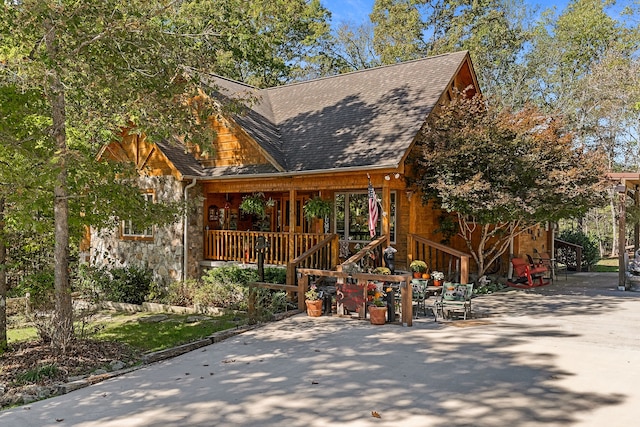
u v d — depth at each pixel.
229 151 15.09
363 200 14.77
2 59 7.50
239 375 6.68
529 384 5.75
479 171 11.91
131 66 8.48
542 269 14.85
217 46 11.42
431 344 7.79
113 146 16.27
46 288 10.39
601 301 11.70
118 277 14.28
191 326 10.55
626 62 25.02
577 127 26.16
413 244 13.07
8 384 6.87
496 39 31.25
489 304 11.40
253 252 14.46
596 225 29.03
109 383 6.84
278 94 19.12
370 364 6.82
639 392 5.45
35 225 8.28
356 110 14.96
